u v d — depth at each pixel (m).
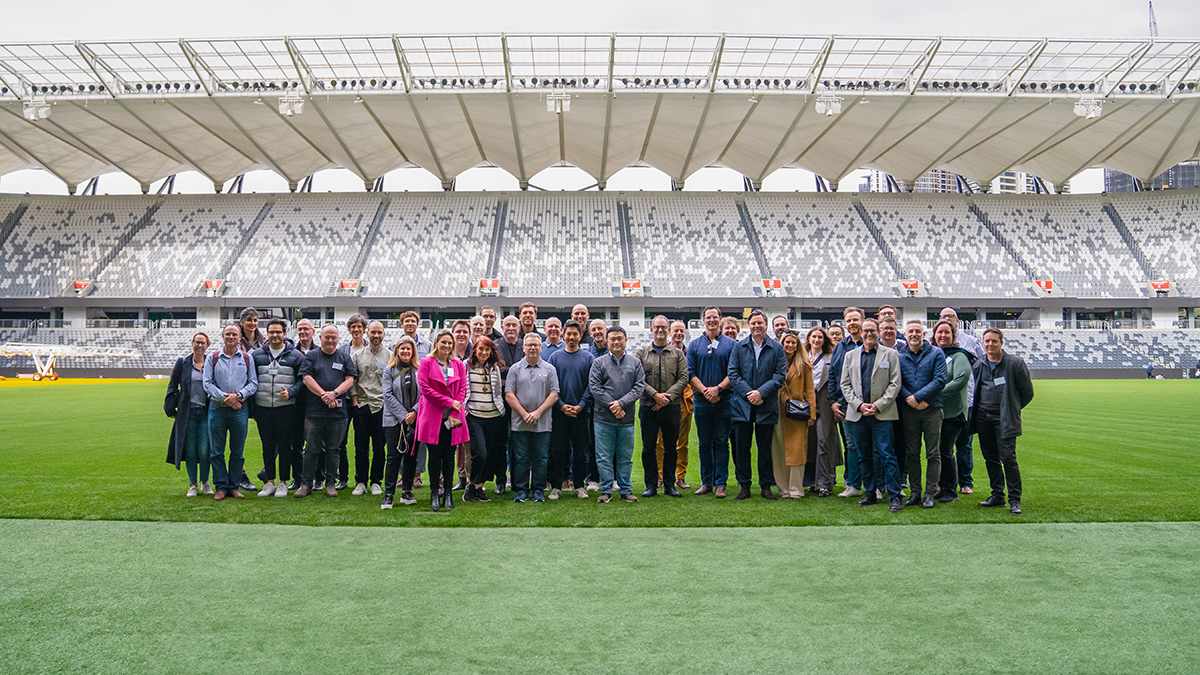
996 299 41.47
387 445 7.34
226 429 7.75
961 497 7.92
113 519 6.69
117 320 40.62
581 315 8.86
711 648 3.70
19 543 5.82
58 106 32.31
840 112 33.75
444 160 40.81
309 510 7.10
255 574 4.98
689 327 40.66
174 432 7.77
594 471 8.89
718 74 30.91
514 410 7.66
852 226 44.84
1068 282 42.38
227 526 6.43
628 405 7.57
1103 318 44.94
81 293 40.25
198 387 7.83
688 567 5.15
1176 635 3.86
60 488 8.31
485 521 6.64
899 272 42.38
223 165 42.09
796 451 7.89
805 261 42.75
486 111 33.38
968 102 32.69
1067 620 4.07
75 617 4.14
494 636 3.86
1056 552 5.54
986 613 4.19
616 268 41.97
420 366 7.12
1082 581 4.80
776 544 5.82
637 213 45.28
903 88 31.73
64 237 42.72
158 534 6.13
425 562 5.28
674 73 31.44
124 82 31.03
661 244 43.47
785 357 7.85
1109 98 31.67
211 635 3.88
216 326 40.59
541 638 3.83
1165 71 31.50
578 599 4.45
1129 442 12.78
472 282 40.97
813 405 7.99
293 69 30.73
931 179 107.94
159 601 4.42
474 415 7.76
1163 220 44.44
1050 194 46.62
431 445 7.08
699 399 8.15
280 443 7.94
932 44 29.30
